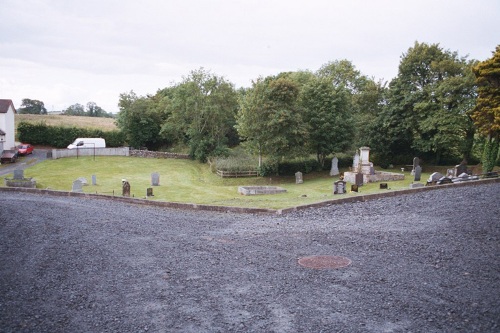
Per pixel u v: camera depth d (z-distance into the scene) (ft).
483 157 116.47
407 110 150.20
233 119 200.44
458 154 152.56
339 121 142.41
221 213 59.11
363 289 28.12
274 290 28.40
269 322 23.80
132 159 168.55
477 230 41.88
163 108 212.84
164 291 28.71
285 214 56.65
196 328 23.34
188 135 195.00
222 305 26.22
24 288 29.66
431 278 29.71
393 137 153.79
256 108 133.18
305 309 25.34
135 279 31.14
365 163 119.24
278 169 143.33
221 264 34.24
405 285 28.55
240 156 166.91
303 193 97.96
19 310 26.02
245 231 46.50
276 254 36.81
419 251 36.11
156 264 34.60
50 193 79.20
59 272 32.91
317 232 44.68
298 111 138.92
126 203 68.49
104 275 32.14
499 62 109.19
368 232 43.57
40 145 202.49
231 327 23.34
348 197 63.16
